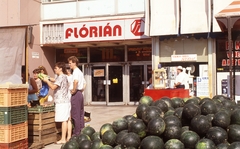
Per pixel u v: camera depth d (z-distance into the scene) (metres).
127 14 14.47
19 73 6.65
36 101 7.80
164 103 4.23
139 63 16.03
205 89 12.92
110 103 16.23
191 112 3.76
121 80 16.34
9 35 6.59
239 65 12.99
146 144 3.43
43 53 16.17
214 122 3.63
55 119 7.43
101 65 16.58
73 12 15.64
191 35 13.24
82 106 7.69
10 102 6.05
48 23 15.70
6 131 6.00
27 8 15.09
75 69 7.61
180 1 13.22
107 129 4.08
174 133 3.57
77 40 15.20
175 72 13.62
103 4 15.17
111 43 15.62
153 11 13.70
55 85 7.29
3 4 14.75
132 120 3.90
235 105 4.35
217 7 12.59
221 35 12.72
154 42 13.92
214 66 13.16
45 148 7.02
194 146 3.46
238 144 3.23
